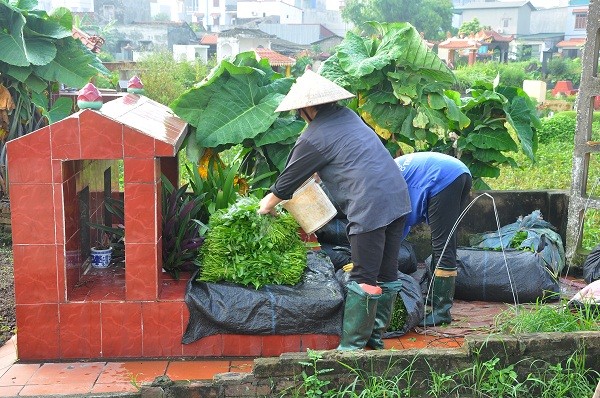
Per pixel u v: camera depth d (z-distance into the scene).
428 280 5.23
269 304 4.13
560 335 3.68
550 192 6.50
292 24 70.56
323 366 3.55
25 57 7.83
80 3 68.81
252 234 4.36
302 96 3.92
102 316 4.13
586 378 3.66
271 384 3.53
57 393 3.70
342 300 4.18
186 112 5.67
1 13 8.01
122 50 55.72
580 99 5.92
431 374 3.60
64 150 3.98
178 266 4.62
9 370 4.02
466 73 41.88
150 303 4.14
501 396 3.55
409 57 6.21
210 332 4.17
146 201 4.06
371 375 3.58
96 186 5.14
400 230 4.14
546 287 5.20
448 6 63.25
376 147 3.98
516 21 81.00
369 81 6.26
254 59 6.22
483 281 5.23
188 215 4.62
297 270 4.39
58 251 4.07
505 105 6.86
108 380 3.87
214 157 5.96
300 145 3.97
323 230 5.43
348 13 62.44
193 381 3.55
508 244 5.73
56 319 4.12
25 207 4.02
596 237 7.11
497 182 11.56
